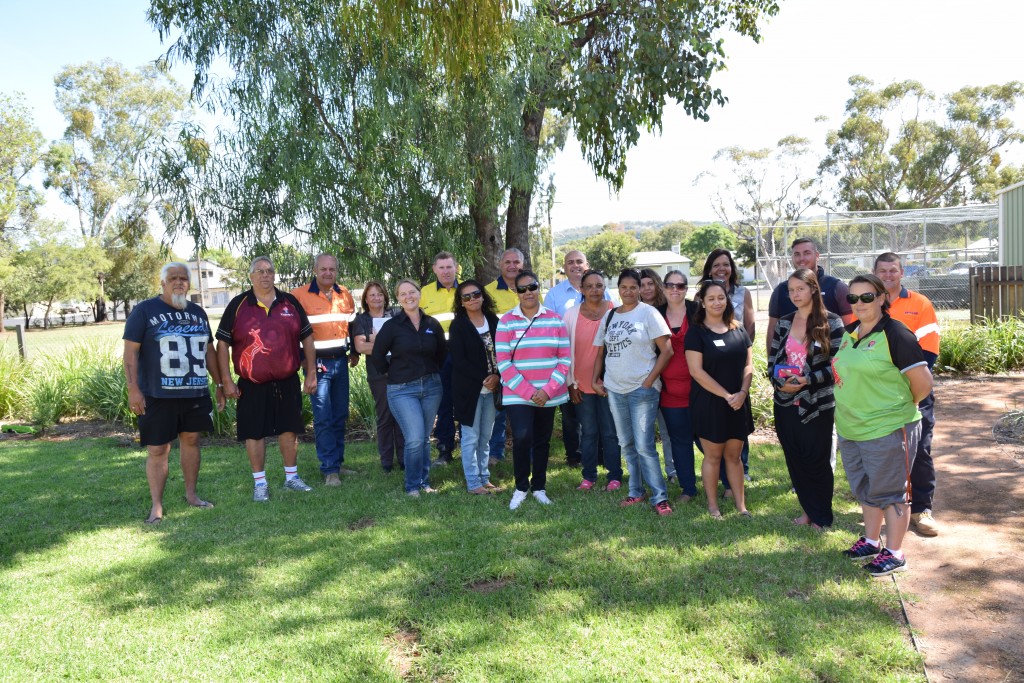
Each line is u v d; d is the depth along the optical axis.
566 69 9.21
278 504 5.60
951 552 4.27
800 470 4.71
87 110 49.81
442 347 5.94
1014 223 18.08
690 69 8.27
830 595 3.71
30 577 4.25
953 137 49.91
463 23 6.95
